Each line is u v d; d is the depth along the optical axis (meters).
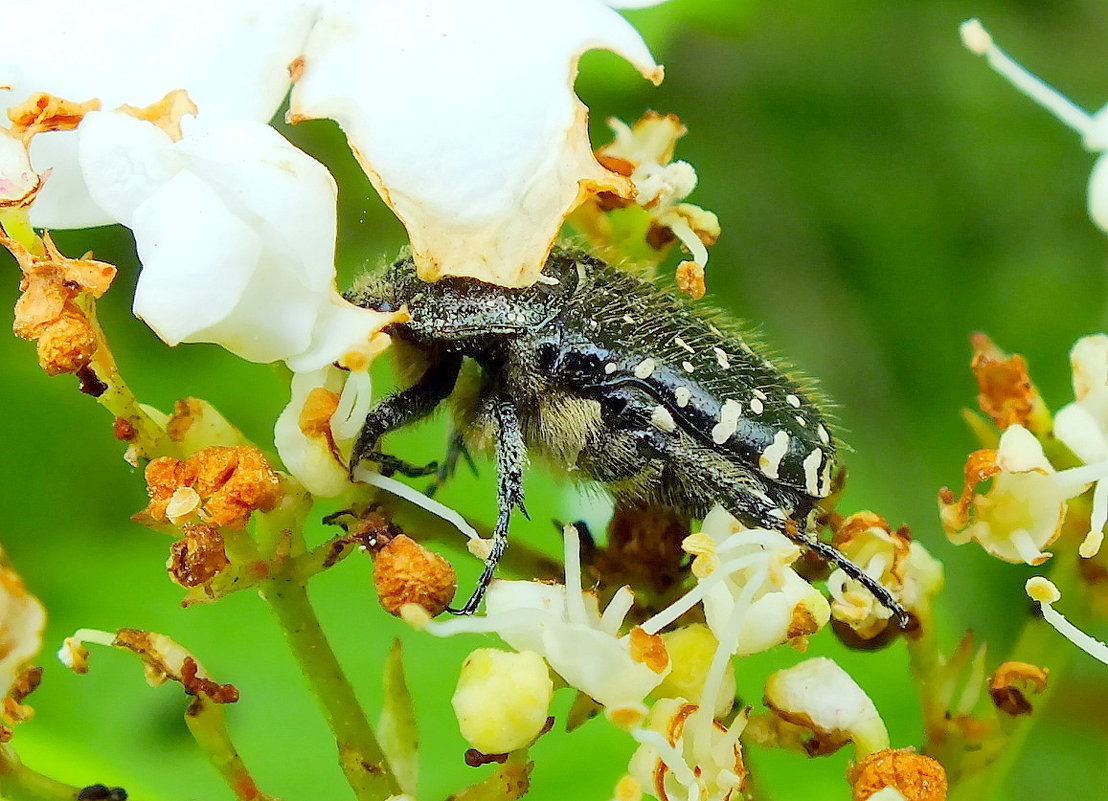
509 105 0.08
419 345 0.08
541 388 0.08
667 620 0.08
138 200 0.08
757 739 0.08
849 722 0.08
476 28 0.08
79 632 0.08
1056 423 0.08
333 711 0.08
